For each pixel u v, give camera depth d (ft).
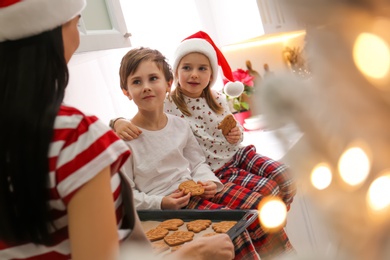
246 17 9.10
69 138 1.86
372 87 1.07
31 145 1.78
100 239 1.85
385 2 1.03
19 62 1.87
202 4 9.14
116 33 5.42
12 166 1.79
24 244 2.02
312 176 1.22
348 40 1.08
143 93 5.31
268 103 1.20
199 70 6.23
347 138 1.15
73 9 2.06
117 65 6.60
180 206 4.95
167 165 5.40
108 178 1.92
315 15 1.08
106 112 6.32
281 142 1.25
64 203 1.88
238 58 9.43
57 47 1.96
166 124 5.62
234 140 6.25
